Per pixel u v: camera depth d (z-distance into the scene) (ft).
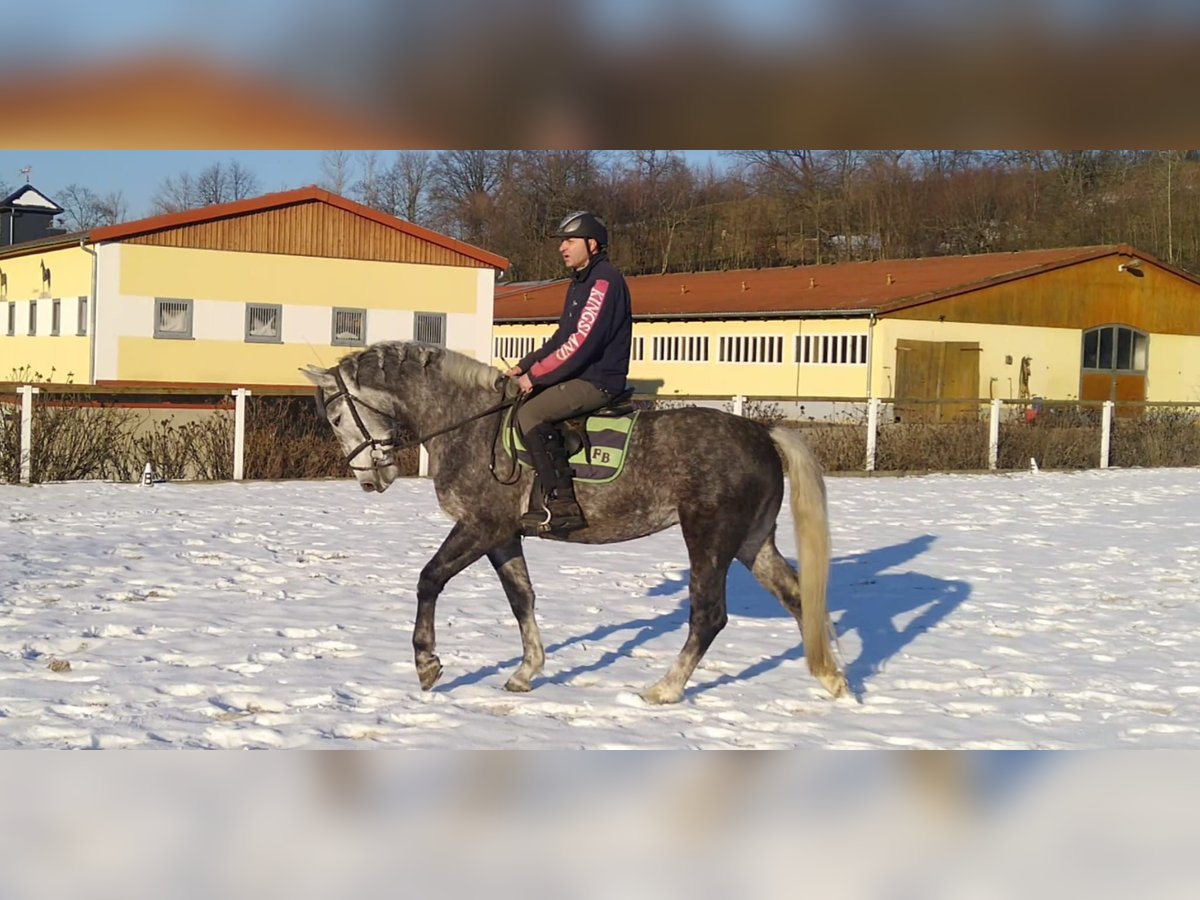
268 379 104.32
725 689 26.58
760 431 25.66
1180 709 25.85
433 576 25.23
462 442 25.40
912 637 32.30
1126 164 199.72
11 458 62.28
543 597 35.83
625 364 25.54
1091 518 60.34
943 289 134.41
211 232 101.71
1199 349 159.53
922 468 86.33
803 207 219.41
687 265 220.64
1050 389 144.66
